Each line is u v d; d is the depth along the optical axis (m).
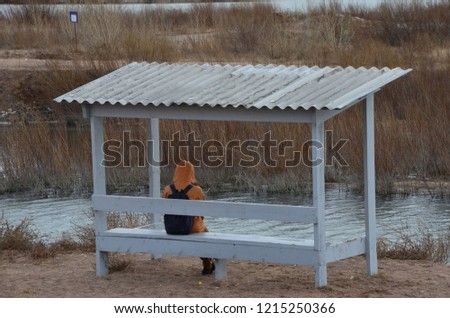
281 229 14.89
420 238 13.55
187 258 10.55
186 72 9.75
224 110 8.77
